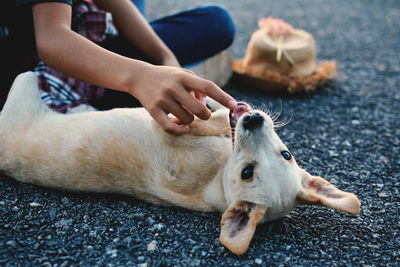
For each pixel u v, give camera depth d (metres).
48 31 0.66
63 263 0.60
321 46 1.69
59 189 0.74
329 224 0.70
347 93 1.22
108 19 0.83
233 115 0.72
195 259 0.62
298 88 1.15
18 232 0.65
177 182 0.71
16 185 0.74
